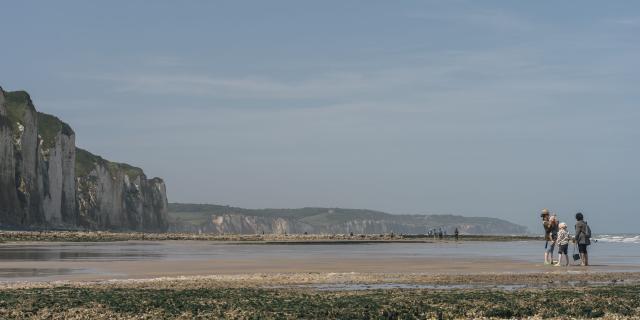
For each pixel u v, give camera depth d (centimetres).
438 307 1964
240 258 4472
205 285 2542
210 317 1817
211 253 5409
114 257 4562
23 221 15550
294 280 2733
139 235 11931
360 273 3036
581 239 3647
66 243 8588
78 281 2678
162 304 2000
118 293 2231
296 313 1869
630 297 2162
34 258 4403
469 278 2827
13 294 2191
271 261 4059
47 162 17912
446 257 4678
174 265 3647
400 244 9044
